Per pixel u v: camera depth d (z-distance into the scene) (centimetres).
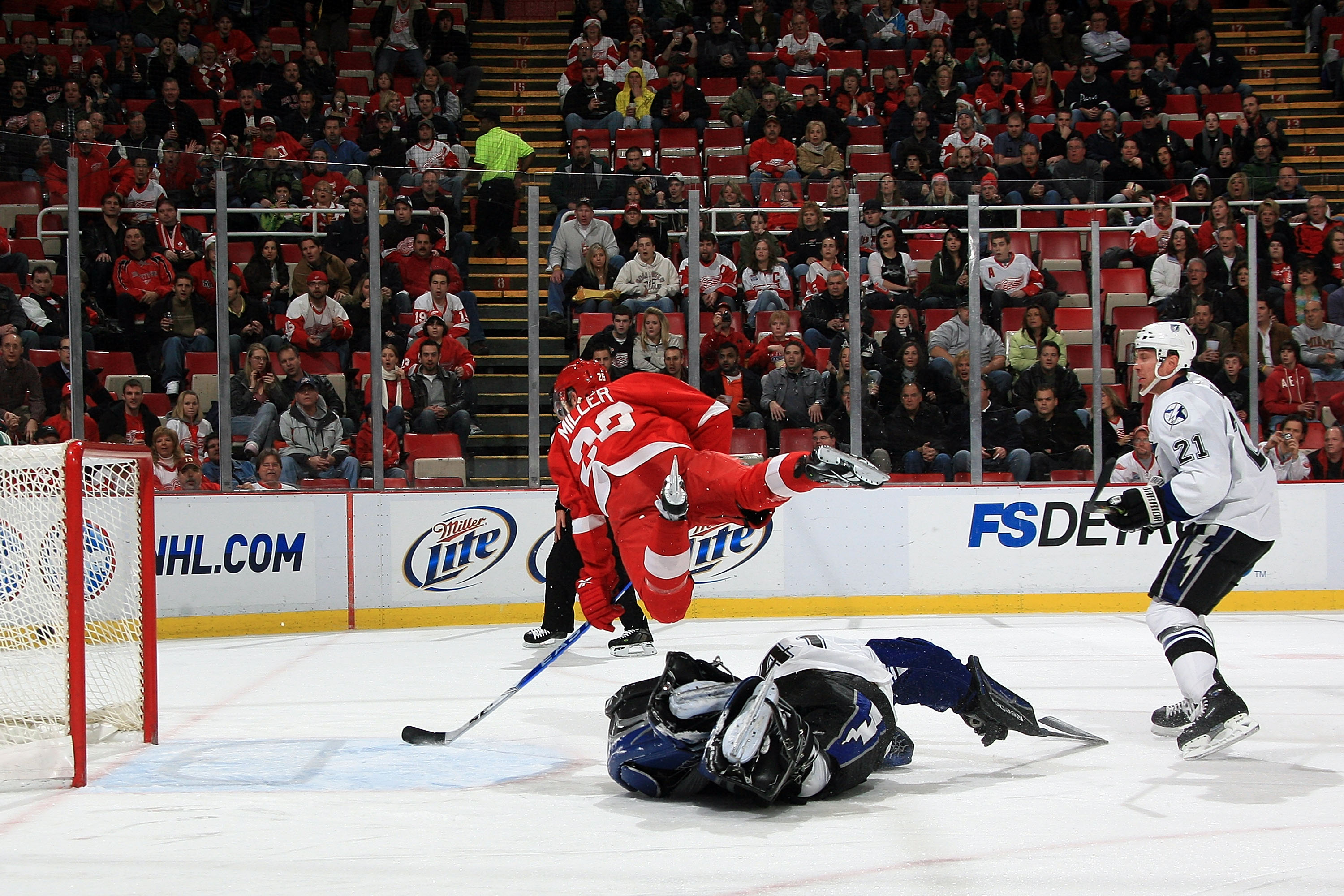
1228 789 468
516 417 1250
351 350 1176
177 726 646
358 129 1808
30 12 1958
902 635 1023
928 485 1220
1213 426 546
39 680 529
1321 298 1257
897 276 1229
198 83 1822
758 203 1257
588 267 1216
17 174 1098
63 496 505
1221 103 2017
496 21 2228
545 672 841
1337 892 333
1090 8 2114
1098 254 1217
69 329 1096
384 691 761
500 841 396
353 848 390
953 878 348
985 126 1842
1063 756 538
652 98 1834
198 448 1144
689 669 464
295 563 1146
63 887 352
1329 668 823
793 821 419
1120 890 336
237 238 1186
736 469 543
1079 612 1223
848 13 2062
